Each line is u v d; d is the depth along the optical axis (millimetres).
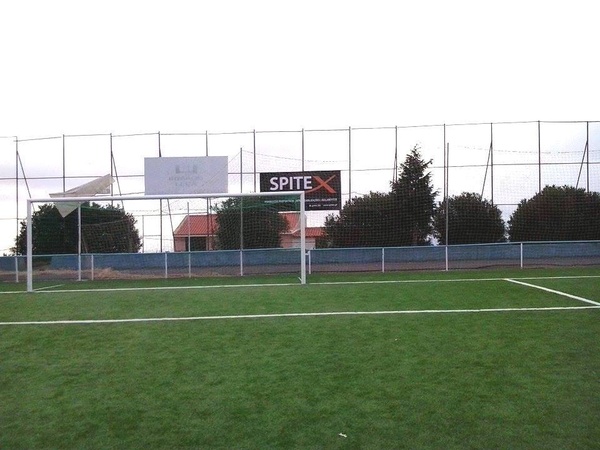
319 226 21141
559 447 3598
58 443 3883
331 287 12922
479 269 17797
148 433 4020
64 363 6125
